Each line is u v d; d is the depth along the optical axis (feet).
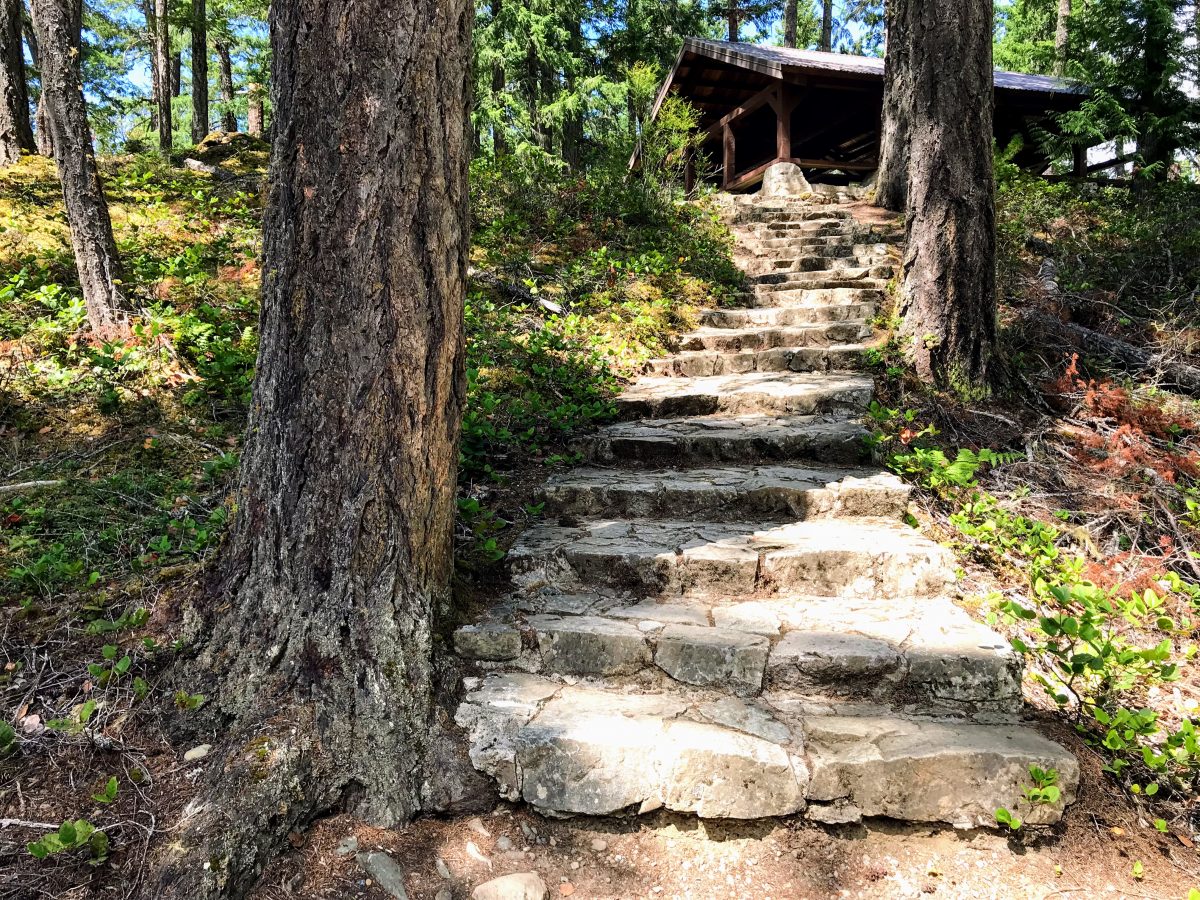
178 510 11.23
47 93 14.94
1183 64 34.47
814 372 17.19
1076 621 8.09
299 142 7.59
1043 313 18.84
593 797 7.28
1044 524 11.66
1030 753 7.15
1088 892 6.61
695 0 74.28
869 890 6.70
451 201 8.05
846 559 9.74
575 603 9.60
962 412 15.01
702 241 24.93
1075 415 15.24
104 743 7.53
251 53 63.16
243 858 6.49
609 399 15.96
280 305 7.87
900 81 29.91
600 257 22.40
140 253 19.60
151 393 14.20
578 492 12.02
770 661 8.18
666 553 9.95
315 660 7.67
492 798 7.47
